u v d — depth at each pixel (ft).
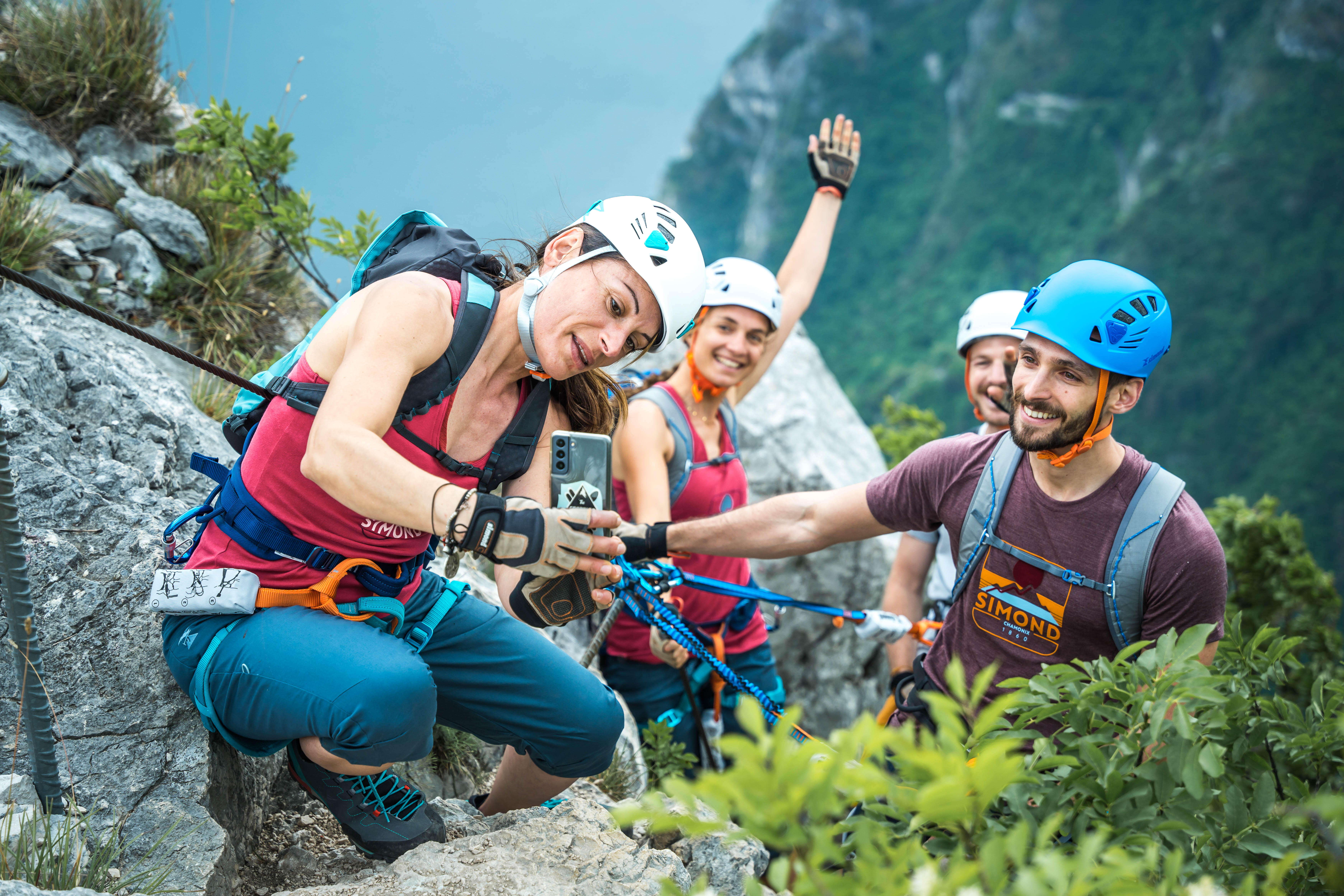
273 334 14.07
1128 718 5.43
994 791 3.63
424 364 6.41
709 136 644.27
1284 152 359.05
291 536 6.79
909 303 454.40
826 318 489.67
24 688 6.47
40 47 13.82
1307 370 325.83
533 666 7.61
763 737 3.56
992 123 469.98
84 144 14.12
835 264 505.66
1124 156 430.20
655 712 12.63
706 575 12.42
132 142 14.52
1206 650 7.77
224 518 6.90
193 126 13.96
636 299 6.70
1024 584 8.22
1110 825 5.16
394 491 5.91
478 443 7.02
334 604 6.93
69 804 6.66
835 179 14.62
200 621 6.90
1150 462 7.98
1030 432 7.79
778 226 527.81
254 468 6.75
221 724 6.95
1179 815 5.16
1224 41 408.26
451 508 5.86
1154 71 432.66
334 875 7.62
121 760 6.98
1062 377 7.64
